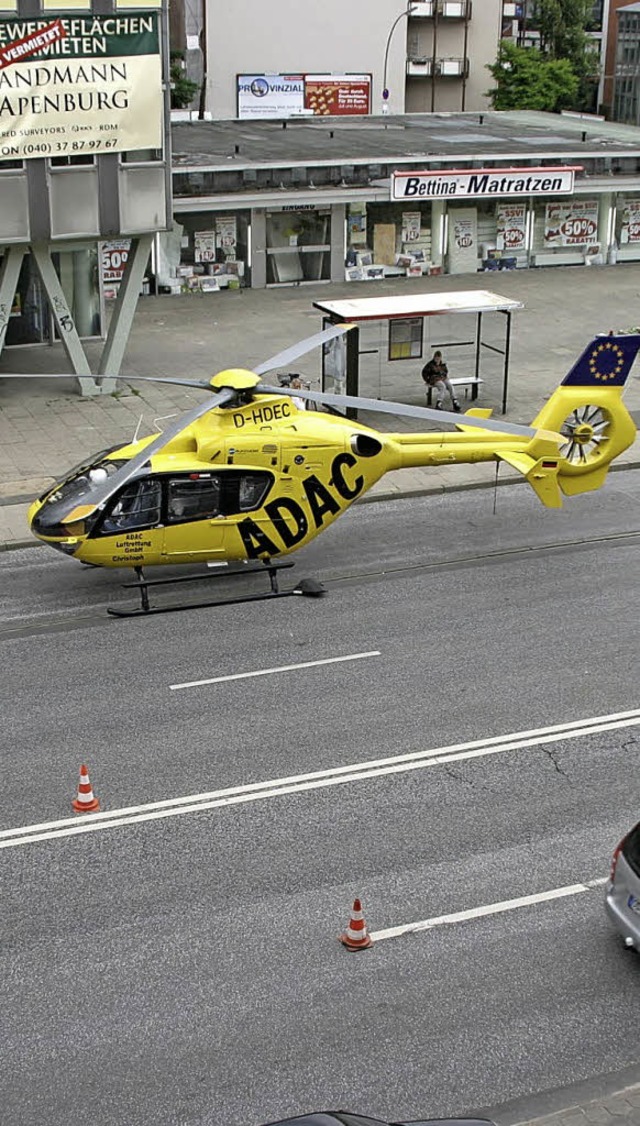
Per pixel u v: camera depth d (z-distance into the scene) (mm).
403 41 87625
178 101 77812
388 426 31656
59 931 14242
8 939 14102
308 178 45875
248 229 46000
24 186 30375
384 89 82500
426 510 27391
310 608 22656
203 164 45188
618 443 24812
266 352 38656
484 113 69875
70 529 21688
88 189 31141
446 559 24797
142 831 16094
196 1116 11711
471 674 20219
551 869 15312
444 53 89812
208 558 22625
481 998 13227
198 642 21328
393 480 28641
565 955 13867
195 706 19219
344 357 31922
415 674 20219
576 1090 12031
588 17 90562
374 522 26703
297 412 23109
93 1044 12570
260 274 46781
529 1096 11961
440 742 18203
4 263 31656
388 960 13773
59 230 31203
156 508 21953
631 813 16453
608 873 15227
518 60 81562
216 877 15188
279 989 13328
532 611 22500
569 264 51062
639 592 23297
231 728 18562
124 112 30594
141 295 45500
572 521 26766
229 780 17234
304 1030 12773
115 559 22094
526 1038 12680
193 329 41188
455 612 22469
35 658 20688
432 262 49125
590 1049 12547
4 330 32312
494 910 14578
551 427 24484
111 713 18984
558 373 36469
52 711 19016
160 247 45156
